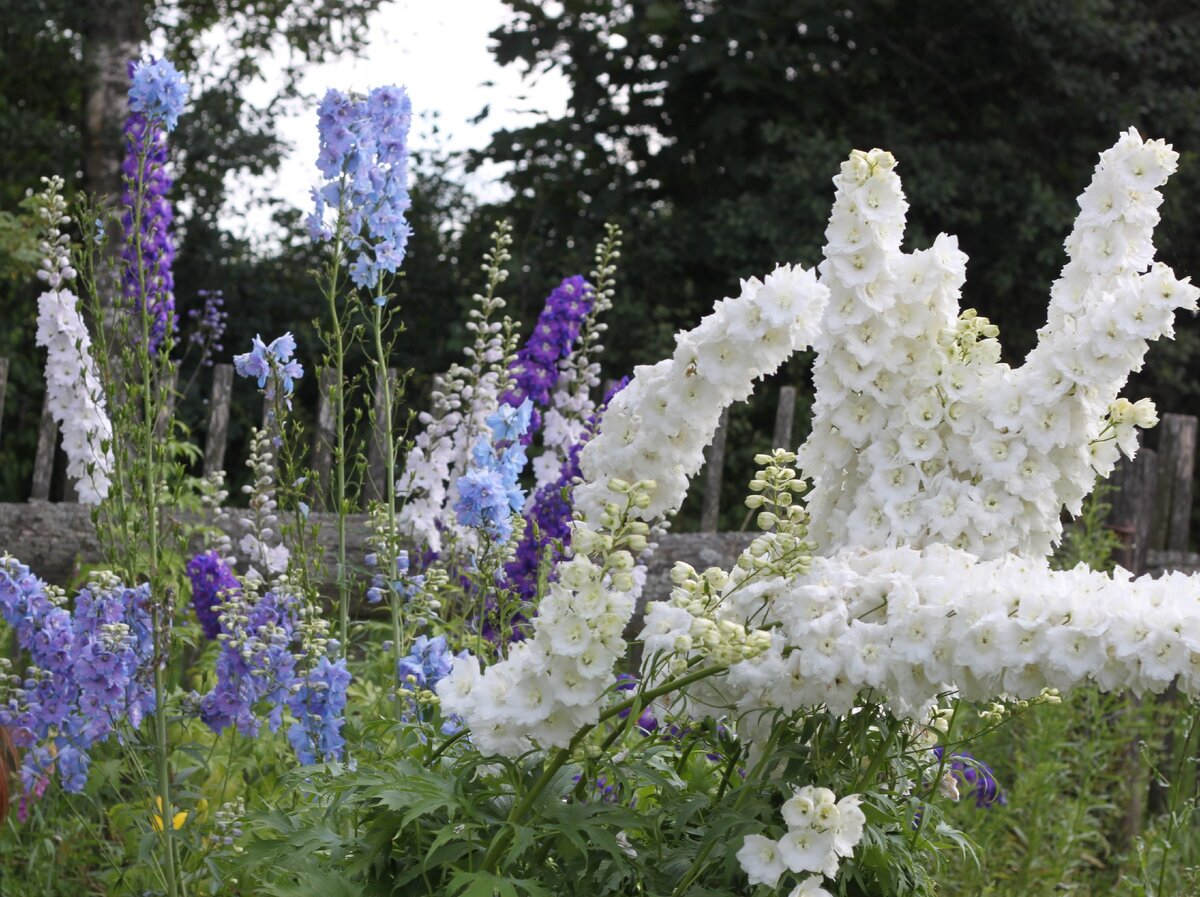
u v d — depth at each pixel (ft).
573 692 6.93
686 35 36.50
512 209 38.14
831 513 8.69
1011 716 8.88
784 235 33.37
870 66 35.24
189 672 14.47
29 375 34.30
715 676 7.56
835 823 6.97
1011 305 36.14
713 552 17.76
